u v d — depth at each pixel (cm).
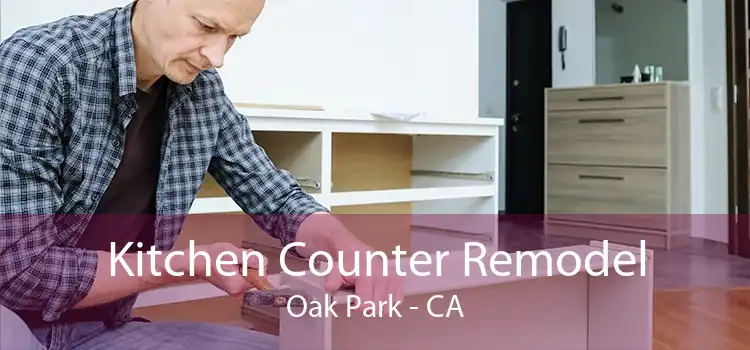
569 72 500
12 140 86
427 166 276
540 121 570
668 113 398
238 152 116
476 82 299
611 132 424
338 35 254
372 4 263
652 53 457
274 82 238
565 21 500
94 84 93
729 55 376
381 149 269
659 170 402
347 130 211
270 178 117
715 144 415
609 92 424
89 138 94
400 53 273
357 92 261
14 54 88
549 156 458
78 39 92
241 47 229
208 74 111
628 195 418
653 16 455
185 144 107
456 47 291
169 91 102
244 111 184
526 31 573
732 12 373
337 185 255
